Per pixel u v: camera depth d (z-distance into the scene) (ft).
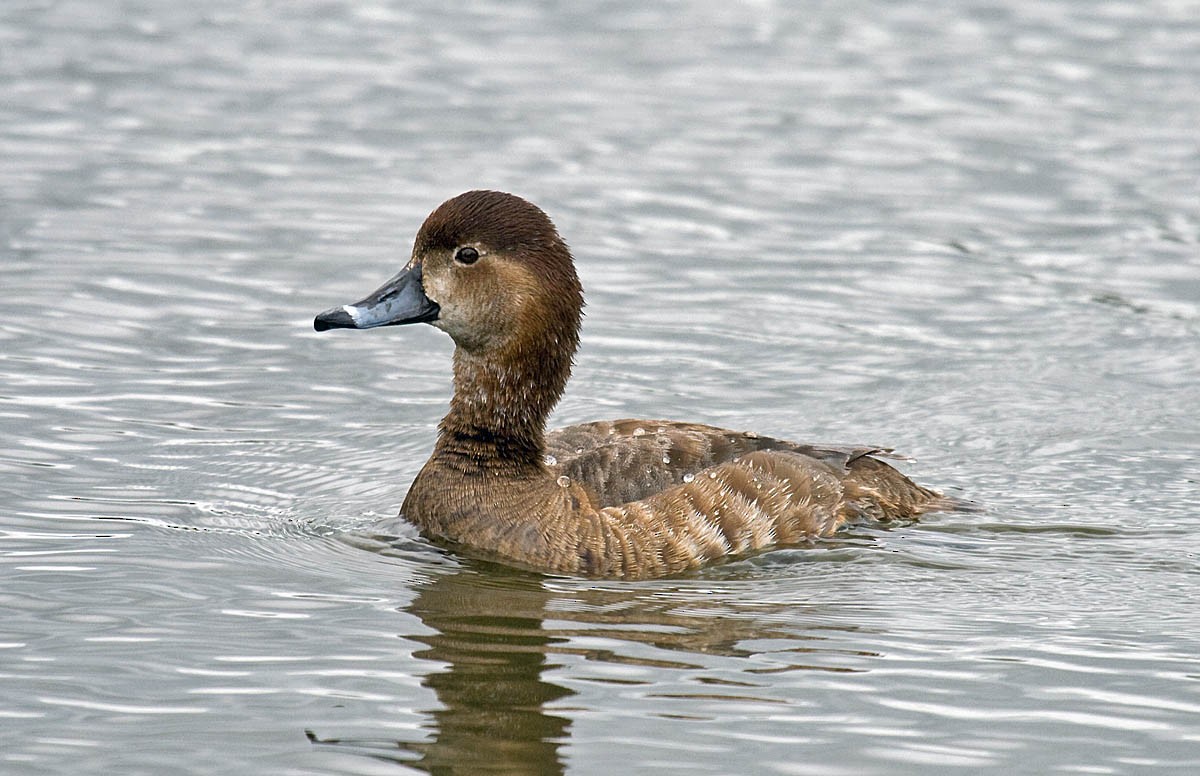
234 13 79.30
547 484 37.81
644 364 50.11
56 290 53.52
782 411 47.06
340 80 72.13
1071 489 42.11
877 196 62.80
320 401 47.39
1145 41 77.41
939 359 50.80
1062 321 53.57
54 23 76.74
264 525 39.22
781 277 56.59
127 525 38.81
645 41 77.71
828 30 79.05
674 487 37.91
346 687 30.71
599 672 31.50
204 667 31.50
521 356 37.91
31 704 29.91
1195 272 57.06
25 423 44.57
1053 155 65.98
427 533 38.52
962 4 82.33
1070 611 34.91
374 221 59.72
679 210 61.36
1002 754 28.76
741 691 30.81
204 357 49.75
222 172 63.26
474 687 30.76
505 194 38.34
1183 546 38.55
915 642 33.22
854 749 28.76
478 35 77.71
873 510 39.86
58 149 64.34
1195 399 47.91
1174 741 29.27
